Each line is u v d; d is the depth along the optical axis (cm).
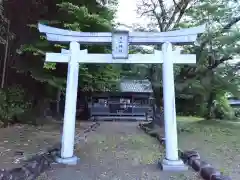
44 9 934
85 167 494
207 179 416
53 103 1304
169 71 522
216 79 1048
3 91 930
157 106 1040
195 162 493
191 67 1013
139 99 1917
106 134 955
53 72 957
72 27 812
